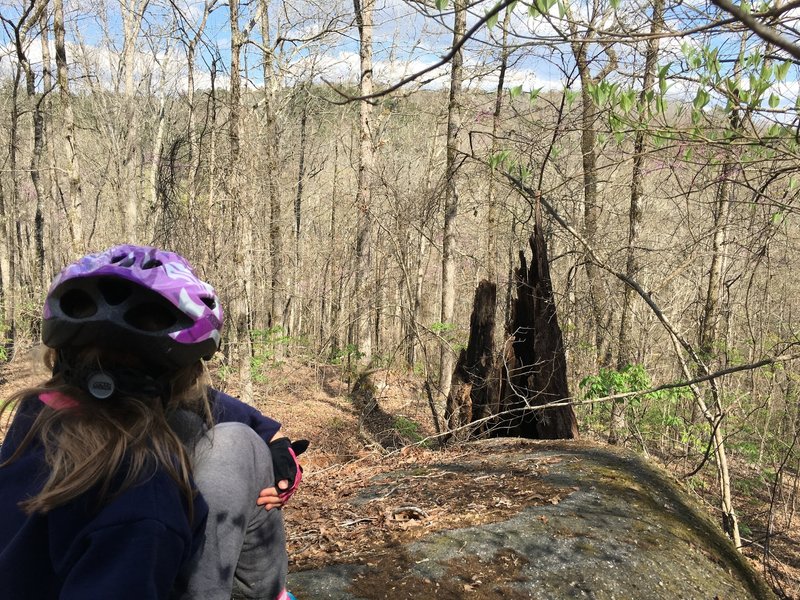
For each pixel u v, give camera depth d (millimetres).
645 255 9656
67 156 10750
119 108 21734
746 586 3889
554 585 3434
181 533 999
